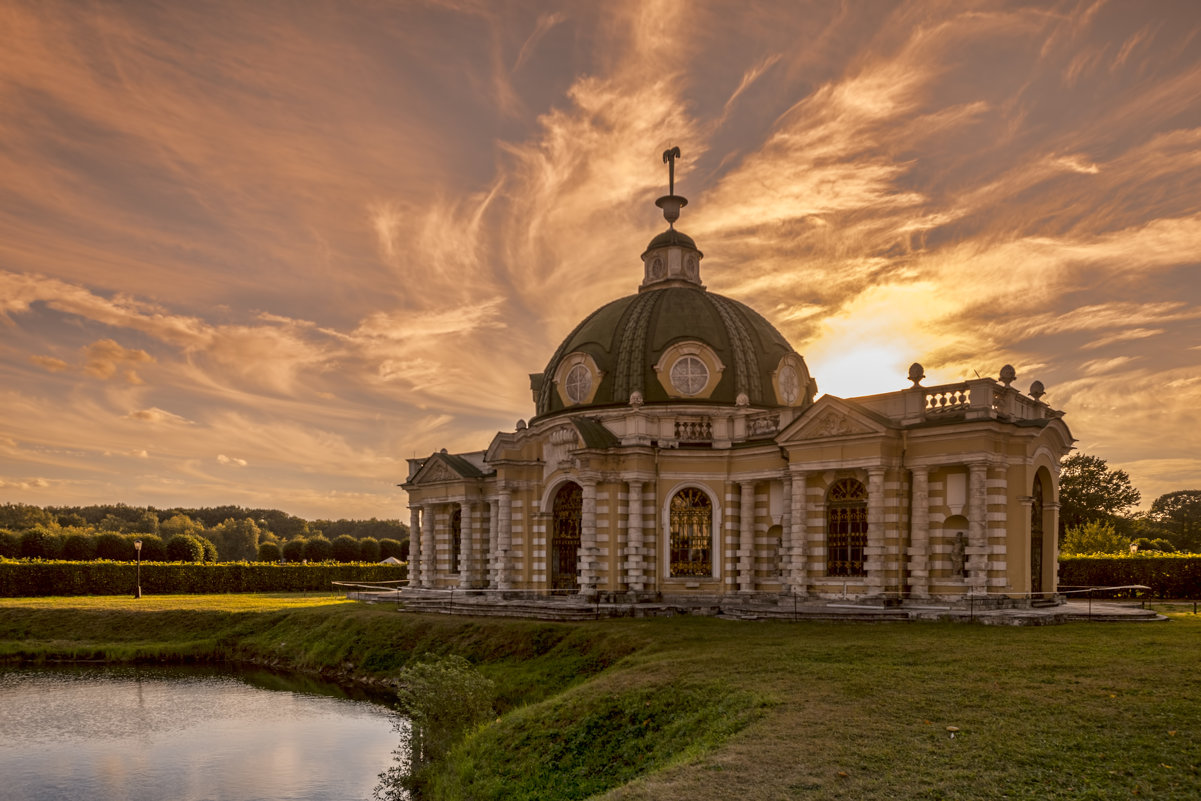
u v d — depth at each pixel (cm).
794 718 1827
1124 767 1430
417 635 4194
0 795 2570
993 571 3475
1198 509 13225
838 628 3152
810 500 4006
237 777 2698
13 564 7250
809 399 5522
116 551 8856
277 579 8388
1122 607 3756
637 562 4397
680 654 2756
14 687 4078
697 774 1541
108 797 2545
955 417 3603
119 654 4850
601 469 4450
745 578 4325
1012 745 1559
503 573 4966
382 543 10750
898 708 1839
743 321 5159
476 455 5781
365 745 3034
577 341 5328
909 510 3725
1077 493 8900
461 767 2333
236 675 4344
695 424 4584
